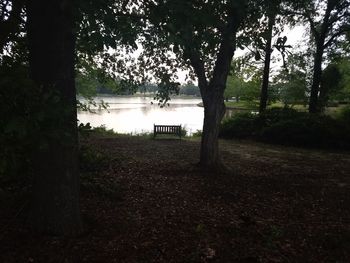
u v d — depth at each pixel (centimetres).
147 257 396
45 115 268
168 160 1064
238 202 649
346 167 1050
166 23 399
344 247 453
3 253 378
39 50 388
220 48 896
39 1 383
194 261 394
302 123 1555
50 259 374
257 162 1108
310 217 576
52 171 416
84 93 1669
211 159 930
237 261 399
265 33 625
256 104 2483
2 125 281
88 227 466
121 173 836
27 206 491
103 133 1905
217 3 439
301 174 929
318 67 1912
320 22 1909
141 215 544
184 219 538
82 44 528
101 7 339
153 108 5325
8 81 264
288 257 417
